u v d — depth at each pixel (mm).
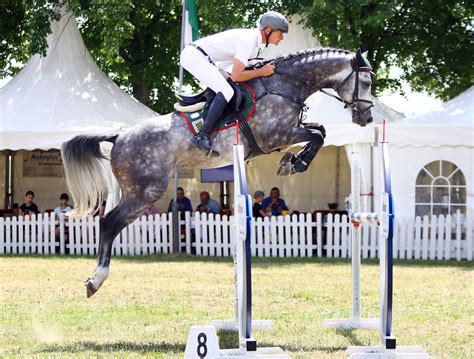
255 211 16953
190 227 16422
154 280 11766
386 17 18609
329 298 9961
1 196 19922
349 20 20188
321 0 17438
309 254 15906
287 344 7062
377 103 18906
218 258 15469
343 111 16547
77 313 8648
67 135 16047
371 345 6965
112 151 7781
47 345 6973
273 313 8781
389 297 6348
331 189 19188
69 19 19078
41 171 19969
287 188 19344
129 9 18969
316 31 19375
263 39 7551
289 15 18672
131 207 7699
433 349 6812
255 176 19422
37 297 9922
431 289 10820
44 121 16781
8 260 14938
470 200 15234
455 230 15406
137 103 19297
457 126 15109
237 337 7430
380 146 6484
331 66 7629
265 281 11648
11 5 22375
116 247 16375
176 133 7516
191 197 19953
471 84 22250
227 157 7531
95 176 7930
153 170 7578
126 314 8609
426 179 15422
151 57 22594
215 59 7570
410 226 15398
